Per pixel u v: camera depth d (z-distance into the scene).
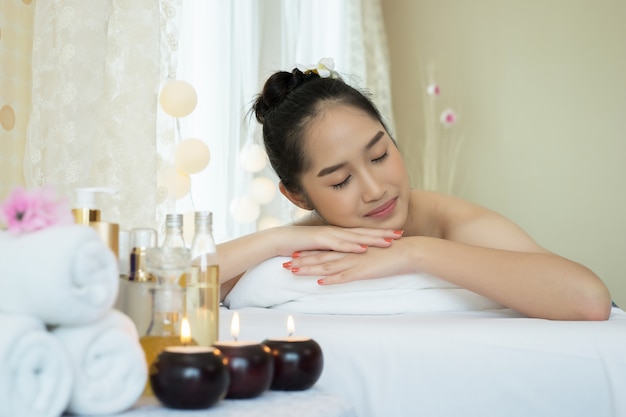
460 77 3.70
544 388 0.92
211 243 0.88
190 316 0.84
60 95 1.78
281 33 2.91
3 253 0.61
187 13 2.48
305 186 1.50
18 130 1.81
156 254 0.76
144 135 1.98
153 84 2.00
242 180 2.67
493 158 3.59
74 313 0.60
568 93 3.43
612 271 3.30
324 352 0.99
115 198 1.94
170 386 0.64
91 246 0.61
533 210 3.48
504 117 3.57
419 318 1.15
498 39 3.61
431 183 3.74
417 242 1.31
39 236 0.61
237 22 2.72
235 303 1.46
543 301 1.16
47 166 1.77
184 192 2.14
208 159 2.18
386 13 3.92
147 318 0.77
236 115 2.67
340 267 1.32
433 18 3.80
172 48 2.13
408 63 3.85
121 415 0.63
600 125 3.36
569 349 0.93
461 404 0.93
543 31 3.51
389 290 1.32
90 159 1.81
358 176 1.41
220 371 0.65
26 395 0.57
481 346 0.93
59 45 1.79
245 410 0.65
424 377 0.94
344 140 1.39
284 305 1.38
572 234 3.39
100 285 0.62
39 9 1.79
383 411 0.94
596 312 1.14
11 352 0.56
